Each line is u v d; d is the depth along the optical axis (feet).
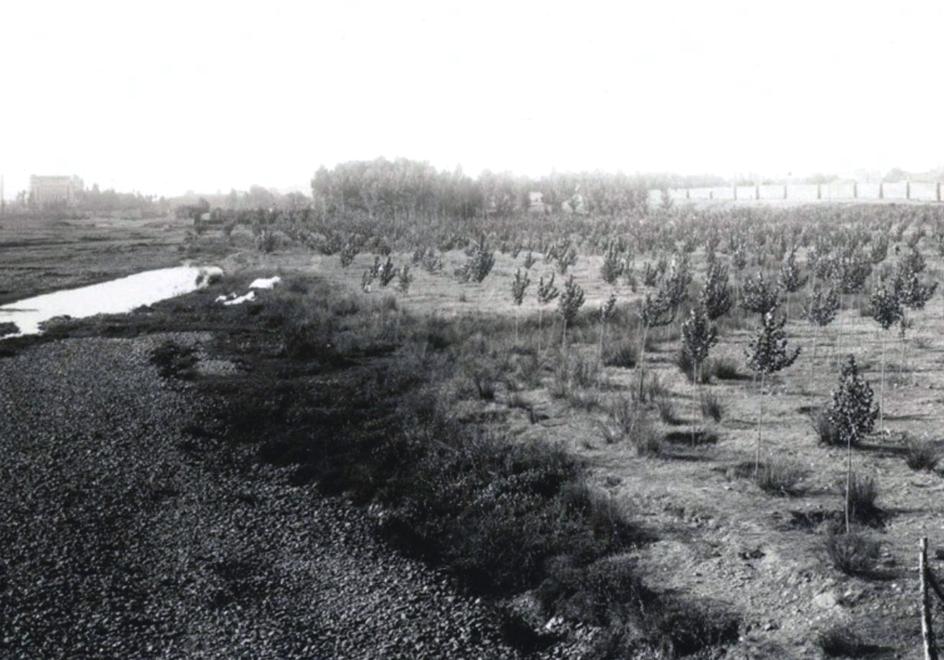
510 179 365.61
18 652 31.73
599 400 59.47
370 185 328.08
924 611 23.17
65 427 60.34
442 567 38.47
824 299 74.02
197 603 35.68
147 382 73.77
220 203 640.99
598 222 235.81
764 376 60.34
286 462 53.11
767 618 29.60
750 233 161.99
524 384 66.59
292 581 37.76
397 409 61.26
